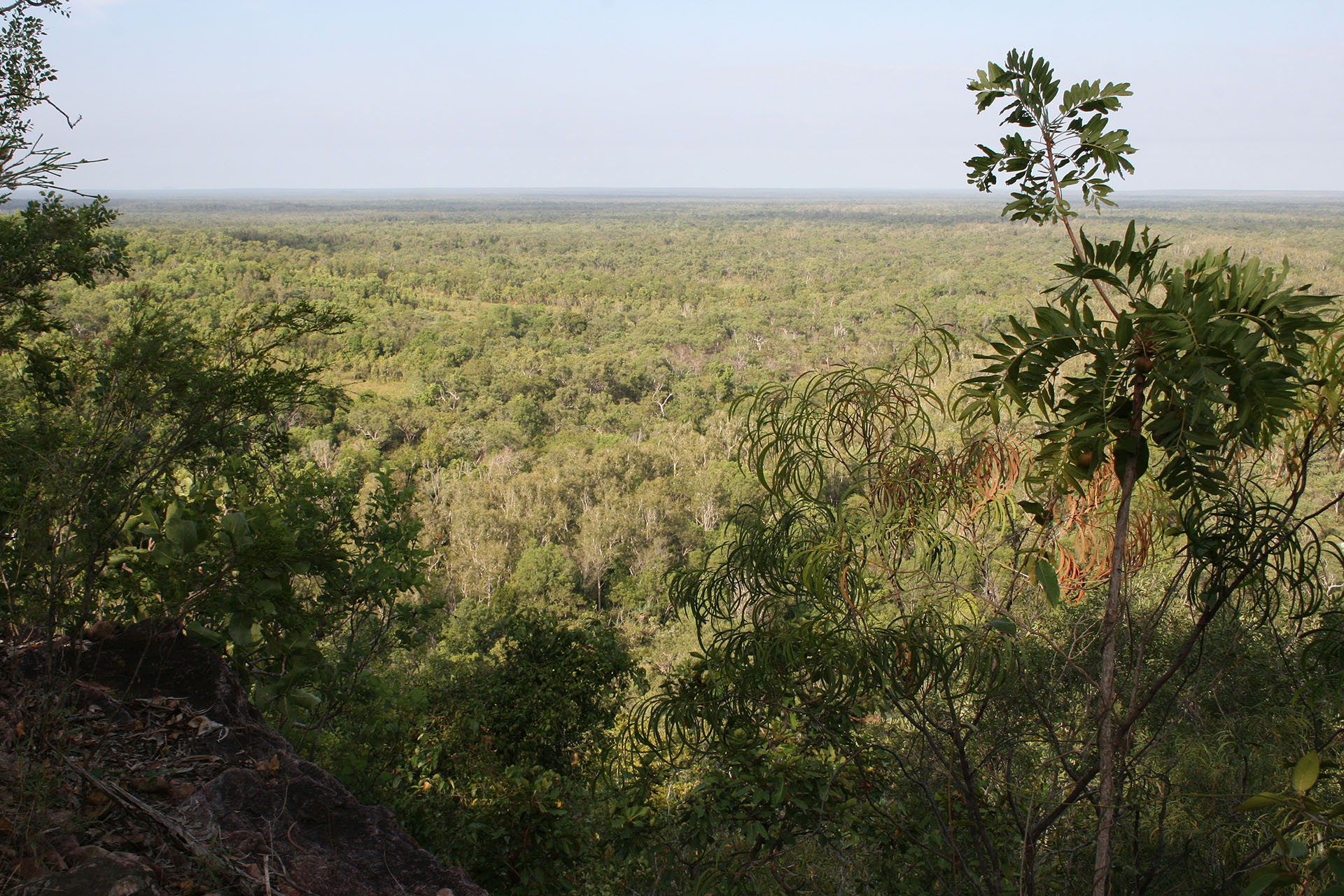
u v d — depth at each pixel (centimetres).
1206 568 223
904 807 300
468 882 248
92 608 350
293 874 227
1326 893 138
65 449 336
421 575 557
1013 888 245
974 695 272
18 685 291
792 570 252
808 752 309
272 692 372
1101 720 201
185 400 368
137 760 266
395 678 778
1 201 341
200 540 357
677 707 282
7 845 203
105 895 185
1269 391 161
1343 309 192
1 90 391
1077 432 181
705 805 298
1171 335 169
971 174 229
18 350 426
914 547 240
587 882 371
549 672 584
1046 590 209
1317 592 212
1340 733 237
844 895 312
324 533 525
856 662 230
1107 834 199
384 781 453
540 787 419
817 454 248
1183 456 183
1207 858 255
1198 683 276
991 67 221
